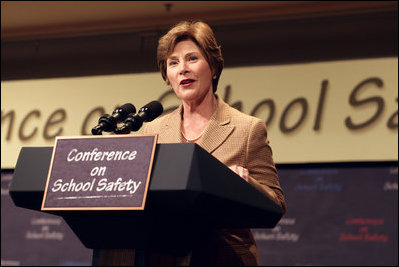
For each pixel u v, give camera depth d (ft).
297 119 28.76
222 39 32.07
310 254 27.84
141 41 33.63
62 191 7.15
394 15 30.04
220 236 8.84
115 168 7.06
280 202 9.84
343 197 27.91
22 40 35.73
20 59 35.47
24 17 34.06
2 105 33.06
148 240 7.39
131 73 31.89
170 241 7.69
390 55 29.63
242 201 7.45
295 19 31.37
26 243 31.99
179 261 7.99
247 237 9.32
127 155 7.07
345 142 27.96
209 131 9.94
